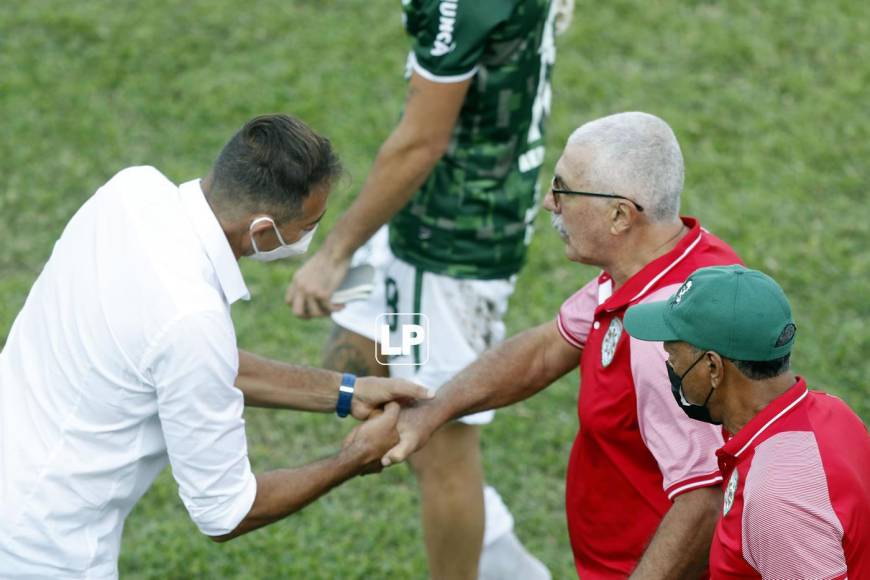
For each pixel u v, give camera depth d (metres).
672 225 11.79
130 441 11.30
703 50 31.09
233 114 28.59
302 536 18.11
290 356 21.95
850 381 21.22
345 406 13.68
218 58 30.55
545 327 13.59
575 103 29.20
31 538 11.27
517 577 17.42
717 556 10.44
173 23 31.80
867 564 9.94
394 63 30.44
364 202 15.51
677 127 28.28
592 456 12.46
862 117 28.77
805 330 22.42
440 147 15.22
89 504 11.39
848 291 23.42
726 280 10.19
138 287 10.81
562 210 11.91
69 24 31.52
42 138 27.62
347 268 16.06
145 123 28.31
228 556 17.67
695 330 10.20
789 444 9.95
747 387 10.19
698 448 11.00
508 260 16.77
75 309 11.13
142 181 11.51
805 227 25.27
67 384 11.17
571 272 24.22
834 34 31.73
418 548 18.05
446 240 16.38
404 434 13.47
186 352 10.62
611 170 11.50
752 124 28.44
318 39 31.34
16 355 11.70
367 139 27.72
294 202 11.27
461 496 16.41
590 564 12.99
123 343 10.80
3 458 11.34
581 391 12.37
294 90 29.38
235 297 11.34
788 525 9.63
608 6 32.69
